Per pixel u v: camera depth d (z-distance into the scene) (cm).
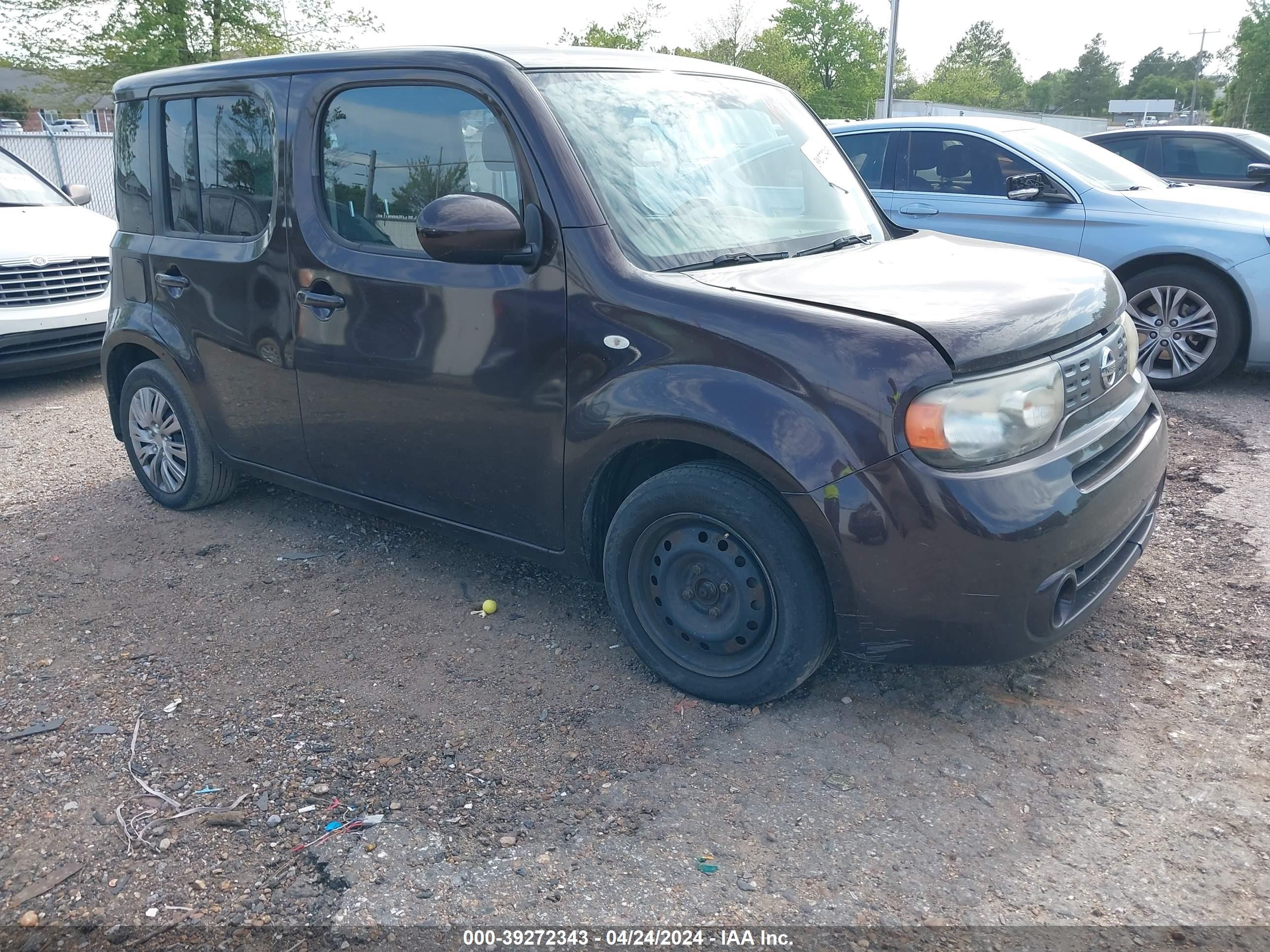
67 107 2205
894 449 255
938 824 255
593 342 297
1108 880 234
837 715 302
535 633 359
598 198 304
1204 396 646
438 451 346
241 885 239
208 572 418
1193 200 652
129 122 455
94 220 812
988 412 258
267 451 416
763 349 269
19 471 554
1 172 817
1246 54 6172
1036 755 281
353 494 390
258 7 2142
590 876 239
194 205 425
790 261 321
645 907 229
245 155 395
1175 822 252
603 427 296
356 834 255
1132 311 668
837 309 271
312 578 410
